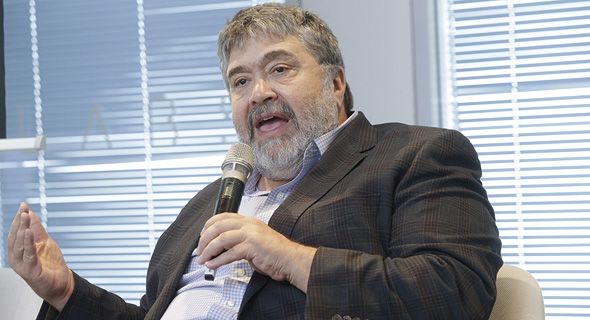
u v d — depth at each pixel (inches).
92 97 257.3
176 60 249.9
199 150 247.4
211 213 144.2
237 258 109.2
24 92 263.4
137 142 253.0
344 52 232.4
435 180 119.1
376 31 229.3
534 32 220.2
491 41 223.8
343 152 131.8
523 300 117.1
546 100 219.0
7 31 265.1
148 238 251.6
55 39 260.7
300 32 137.8
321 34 140.5
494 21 223.6
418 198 117.7
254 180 146.2
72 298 134.3
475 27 225.1
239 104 138.3
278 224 122.4
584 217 214.5
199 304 125.3
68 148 259.1
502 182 222.7
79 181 258.2
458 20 226.7
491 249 116.3
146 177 251.8
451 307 106.0
